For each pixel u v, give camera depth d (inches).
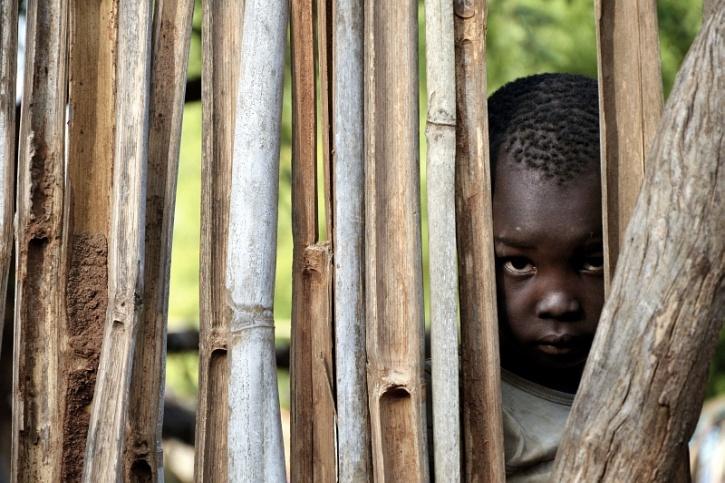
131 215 63.1
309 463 64.0
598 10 60.4
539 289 65.2
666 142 53.1
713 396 185.2
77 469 66.2
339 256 61.8
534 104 67.9
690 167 52.3
